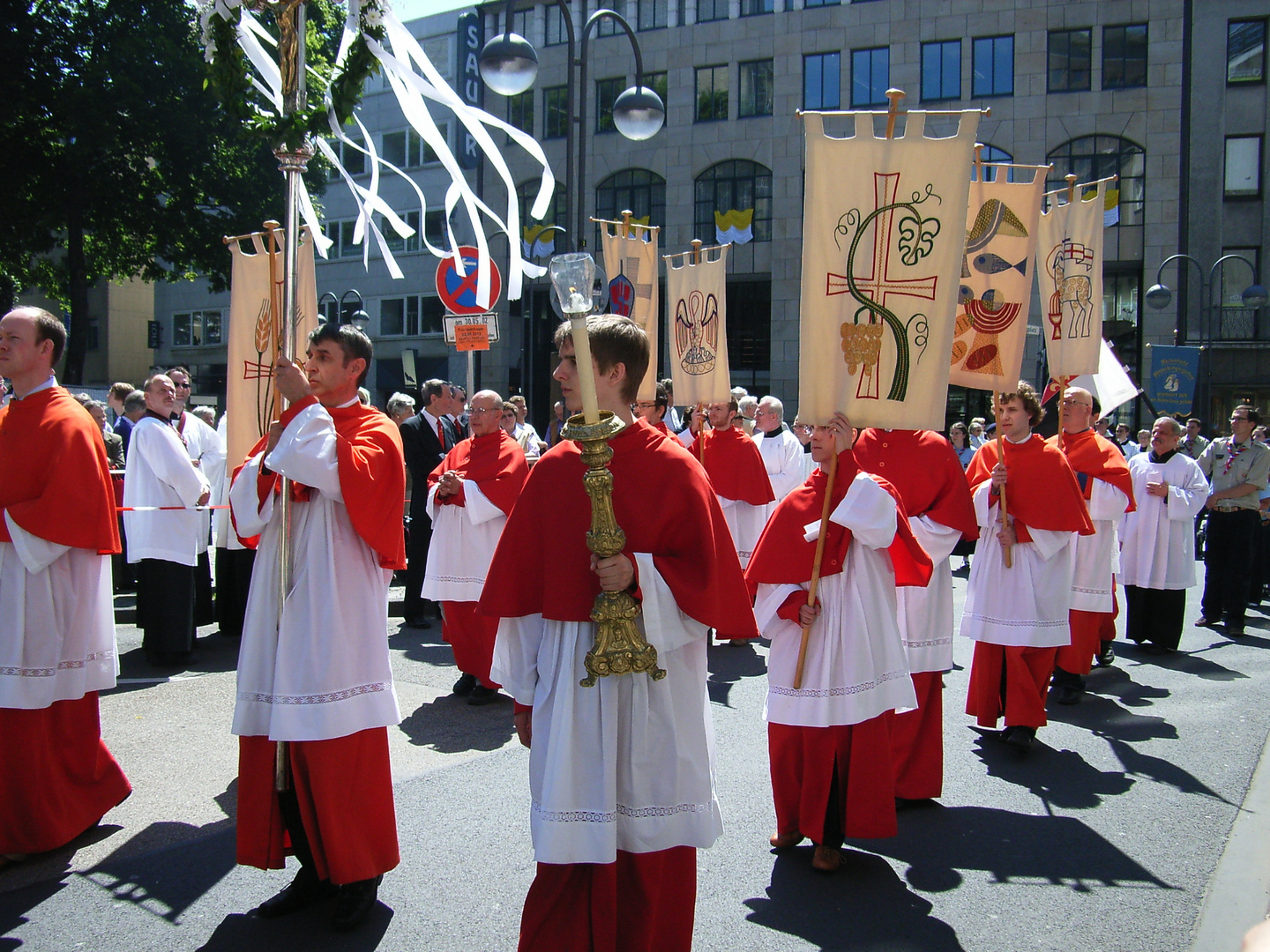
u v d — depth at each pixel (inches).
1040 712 230.2
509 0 394.6
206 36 146.6
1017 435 236.8
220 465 358.0
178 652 293.6
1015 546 231.9
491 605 110.3
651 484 107.2
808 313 169.3
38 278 1114.1
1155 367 680.4
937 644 193.5
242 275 195.8
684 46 1205.7
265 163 930.1
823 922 145.0
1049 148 1119.6
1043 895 155.1
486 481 259.8
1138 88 1104.8
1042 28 1112.2
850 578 163.3
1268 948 43.1
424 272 1312.7
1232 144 1120.8
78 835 166.4
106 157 887.7
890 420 167.5
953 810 192.4
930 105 1135.6
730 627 107.5
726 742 228.2
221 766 206.5
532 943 105.5
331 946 133.4
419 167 1294.3
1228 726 252.7
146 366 1676.9
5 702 154.6
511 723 242.8
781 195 1177.4
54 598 163.0
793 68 1171.3
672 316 345.1
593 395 99.3
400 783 197.8
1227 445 400.8
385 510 140.0
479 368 1309.1
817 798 161.3
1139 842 176.7
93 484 163.8
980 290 239.6
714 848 171.0
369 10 143.9
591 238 1237.7
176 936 135.8
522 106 1251.8
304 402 137.3
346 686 136.4
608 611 100.2
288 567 136.4
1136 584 352.8
